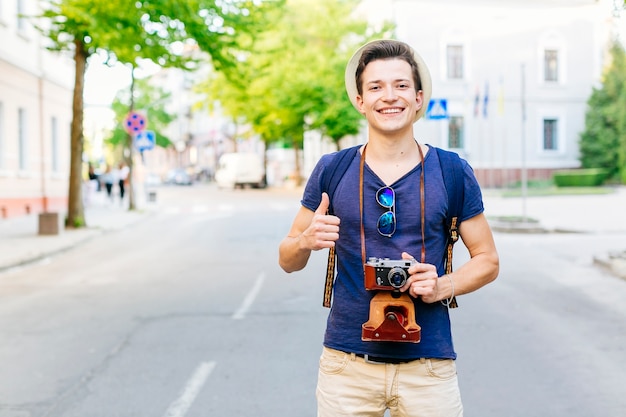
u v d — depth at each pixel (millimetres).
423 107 2582
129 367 5961
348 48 37688
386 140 2492
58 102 28312
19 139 24719
